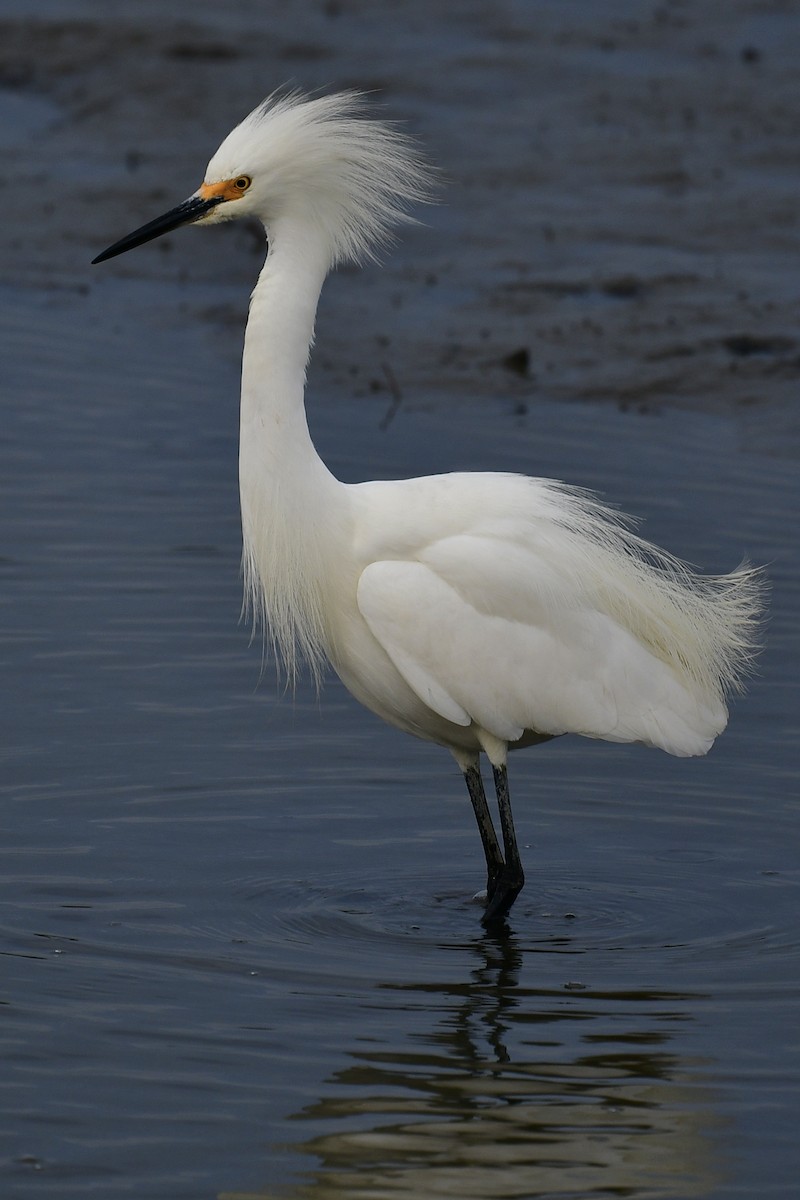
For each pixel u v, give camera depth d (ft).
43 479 53.52
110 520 50.75
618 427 59.47
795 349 65.98
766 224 78.79
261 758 38.60
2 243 76.84
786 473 55.47
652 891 33.71
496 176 83.25
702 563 47.55
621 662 33.27
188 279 75.66
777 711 41.34
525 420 59.82
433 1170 23.48
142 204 80.84
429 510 32.94
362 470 54.13
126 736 39.01
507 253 75.41
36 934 30.55
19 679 41.37
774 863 34.76
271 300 32.24
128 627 44.39
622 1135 24.41
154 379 63.00
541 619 32.65
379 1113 24.84
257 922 31.60
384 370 62.13
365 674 33.81
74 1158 23.63
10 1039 26.71
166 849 34.37
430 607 32.14
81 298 71.97
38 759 37.63
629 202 81.10
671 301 70.38
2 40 101.14
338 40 102.83
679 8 112.47
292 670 42.86
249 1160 23.66
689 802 37.60
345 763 38.88
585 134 89.15
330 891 33.19
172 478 54.03
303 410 32.83
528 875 34.50
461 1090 25.53
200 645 43.80
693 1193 23.07
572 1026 27.76
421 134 87.35
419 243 76.54
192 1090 25.38
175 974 29.25
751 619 41.75
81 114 92.84
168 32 102.42
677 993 29.14
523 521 33.04
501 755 33.35
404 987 29.09
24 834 34.55
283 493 32.55
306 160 32.32
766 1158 23.93
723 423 60.23
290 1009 28.07
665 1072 26.25
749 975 29.91
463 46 103.19
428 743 40.22
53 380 62.49
